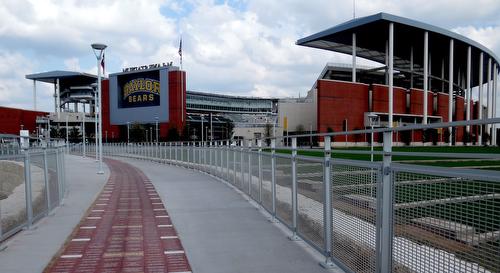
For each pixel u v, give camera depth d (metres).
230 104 133.75
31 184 7.46
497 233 2.35
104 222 8.24
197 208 9.69
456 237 2.68
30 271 5.12
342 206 4.62
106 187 14.45
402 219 3.35
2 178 6.53
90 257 5.78
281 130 86.38
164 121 100.44
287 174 7.11
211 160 18.53
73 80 138.25
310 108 86.75
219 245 6.29
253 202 10.34
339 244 4.73
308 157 5.79
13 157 6.41
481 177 2.46
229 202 10.50
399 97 68.94
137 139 95.19
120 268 5.29
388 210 3.60
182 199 11.16
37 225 7.65
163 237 6.97
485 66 87.38
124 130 109.44
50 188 9.14
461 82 94.81
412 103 69.69
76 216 8.74
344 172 4.56
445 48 73.69
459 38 66.62
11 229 6.61
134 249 6.20
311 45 74.00
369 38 69.69
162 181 16.23
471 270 2.56
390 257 3.53
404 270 3.32
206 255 5.77
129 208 9.91
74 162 32.81
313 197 5.66
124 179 17.44
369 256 3.94
